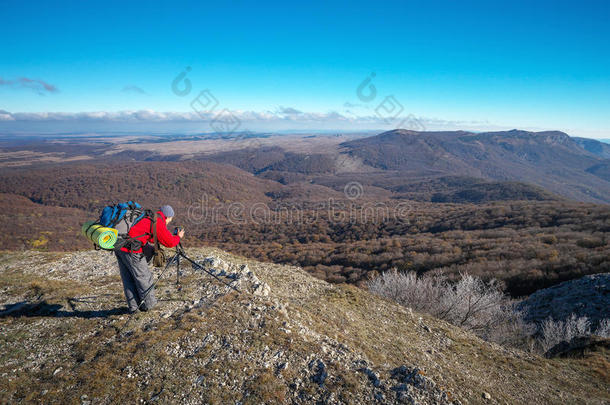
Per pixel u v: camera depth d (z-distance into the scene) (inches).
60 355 163.2
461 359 295.0
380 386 163.2
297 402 145.4
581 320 543.8
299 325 219.6
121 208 185.3
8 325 190.9
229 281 274.4
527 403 228.7
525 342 502.0
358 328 290.8
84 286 264.2
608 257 1387.8
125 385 143.5
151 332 181.3
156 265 205.2
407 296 518.6
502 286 900.6
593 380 296.4
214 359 165.8
